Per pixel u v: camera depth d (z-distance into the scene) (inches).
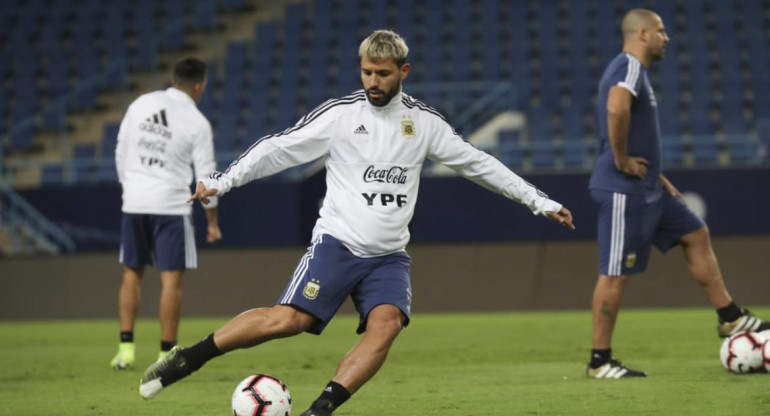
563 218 616.1
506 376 910.4
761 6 3058.6
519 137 2632.9
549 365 1011.9
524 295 1948.8
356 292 603.5
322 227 603.2
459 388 821.2
